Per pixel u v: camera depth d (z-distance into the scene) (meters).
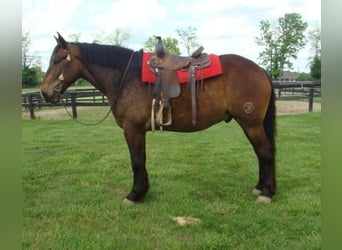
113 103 3.65
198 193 4.01
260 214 3.36
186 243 2.85
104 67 3.63
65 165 5.36
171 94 3.40
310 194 3.88
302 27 41.41
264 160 3.66
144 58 3.59
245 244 2.82
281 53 42.22
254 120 3.56
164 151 6.24
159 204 3.69
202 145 6.77
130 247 2.81
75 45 3.69
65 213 3.50
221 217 3.32
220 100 3.53
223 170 4.93
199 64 3.49
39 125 10.09
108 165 5.31
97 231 3.11
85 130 9.03
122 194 4.07
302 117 10.68
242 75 3.51
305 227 3.06
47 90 3.66
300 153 5.86
